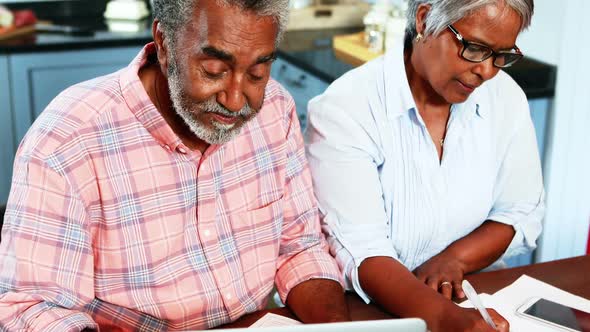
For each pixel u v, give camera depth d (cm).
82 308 137
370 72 170
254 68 123
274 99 158
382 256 158
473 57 149
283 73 312
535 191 183
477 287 157
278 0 119
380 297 153
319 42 321
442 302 144
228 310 149
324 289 151
